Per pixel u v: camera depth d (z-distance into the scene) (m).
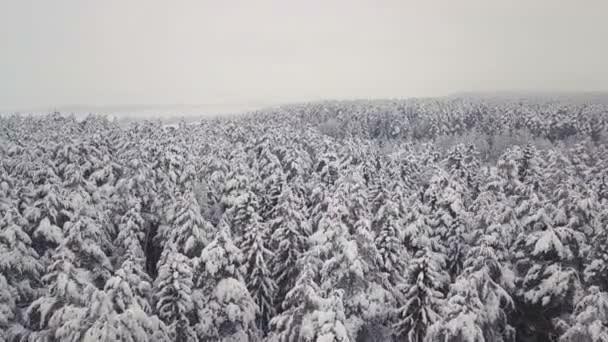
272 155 46.59
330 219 23.02
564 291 20.58
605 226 20.50
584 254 21.92
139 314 15.76
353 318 19.86
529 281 22.64
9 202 27.08
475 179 43.47
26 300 22.14
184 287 18.38
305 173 49.09
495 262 20.58
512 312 24.72
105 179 37.97
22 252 21.97
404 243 27.88
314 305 15.72
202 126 77.88
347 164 50.34
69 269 16.94
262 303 24.25
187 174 38.47
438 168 38.75
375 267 21.27
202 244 24.86
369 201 32.91
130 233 27.78
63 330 15.07
